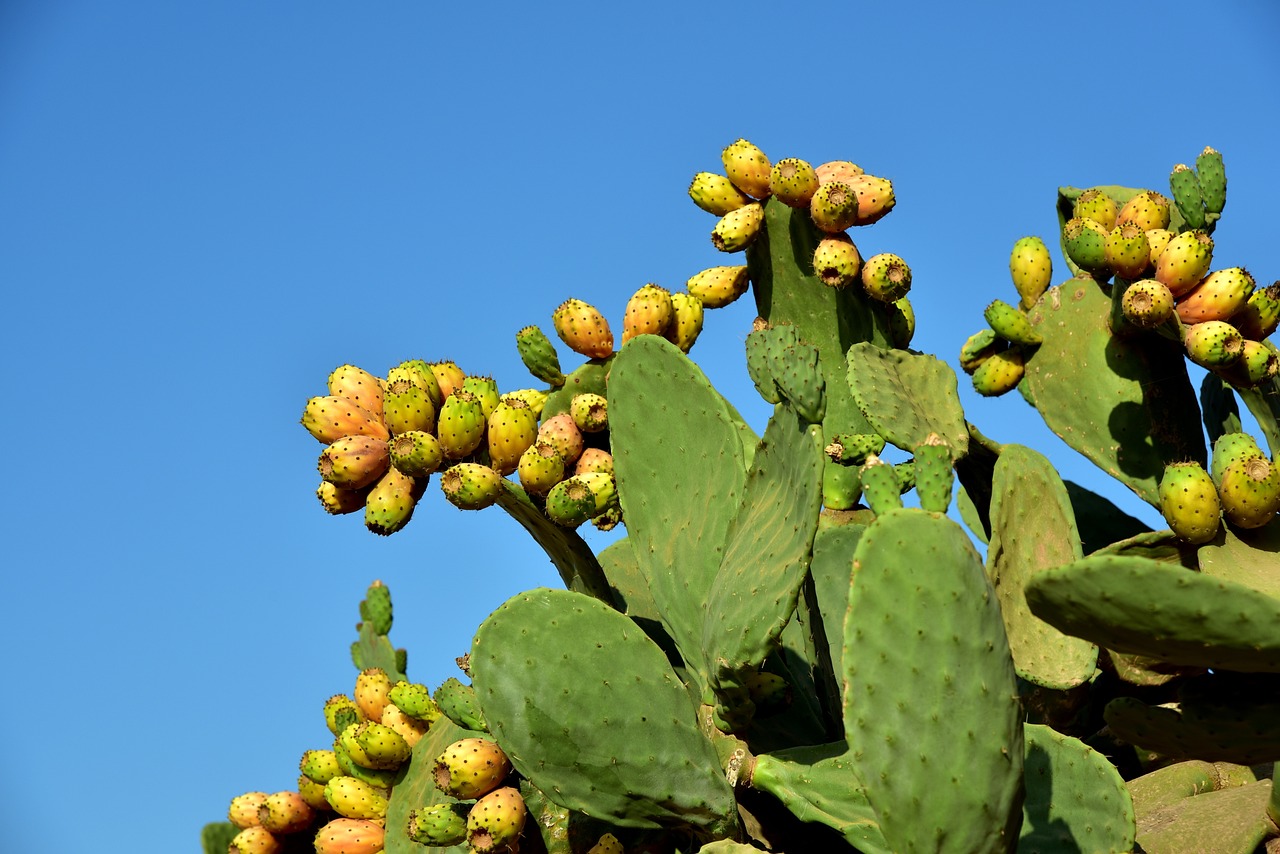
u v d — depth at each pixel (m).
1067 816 3.88
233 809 6.35
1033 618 4.47
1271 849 4.07
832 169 5.45
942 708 3.27
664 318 5.20
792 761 4.26
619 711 4.29
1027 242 5.25
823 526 5.43
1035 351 5.12
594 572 5.08
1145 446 4.88
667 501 4.81
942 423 5.06
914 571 3.31
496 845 4.66
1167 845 4.21
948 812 3.26
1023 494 4.58
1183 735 3.87
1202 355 4.40
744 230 5.46
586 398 5.10
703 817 4.29
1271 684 3.72
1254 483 4.07
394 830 5.25
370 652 6.98
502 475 4.86
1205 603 3.20
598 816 4.32
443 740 5.34
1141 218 4.79
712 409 4.73
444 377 5.04
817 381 3.99
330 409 4.85
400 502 4.79
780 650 4.93
